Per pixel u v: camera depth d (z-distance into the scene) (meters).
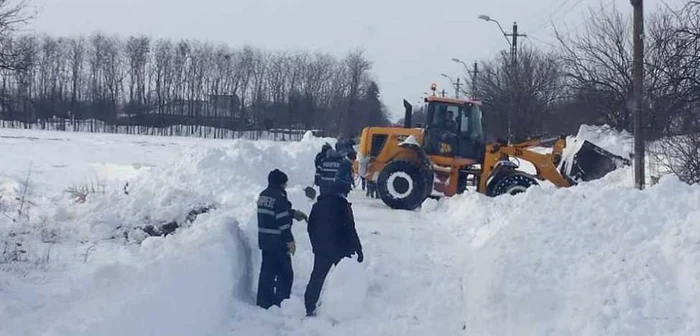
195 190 15.10
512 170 18.53
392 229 14.60
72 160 31.33
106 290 6.42
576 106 38.91
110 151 39.28
